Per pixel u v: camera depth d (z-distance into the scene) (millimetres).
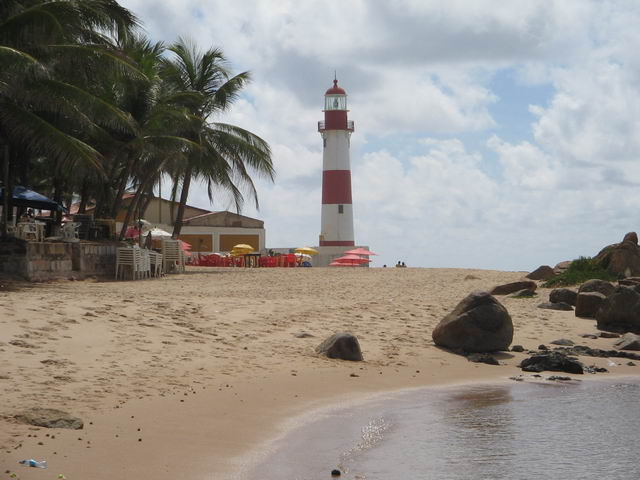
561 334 17422
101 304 14984
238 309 16875
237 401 9703
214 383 10594
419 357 14047
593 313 19531
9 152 28969
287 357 12898
